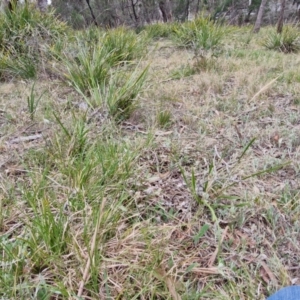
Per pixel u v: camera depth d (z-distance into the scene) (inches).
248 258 42.9
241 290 38.2
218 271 40.1
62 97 97.7
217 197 52.1
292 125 78.3
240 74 114.1
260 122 80.9
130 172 56.8
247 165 61.2
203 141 70.9
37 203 48.5
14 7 137.8
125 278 38.6
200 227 48.5
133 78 90.4
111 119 78.4
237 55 154.8
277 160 62.6
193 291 38.0
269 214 49.0
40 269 39.3
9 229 46.3
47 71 118.7
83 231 42.6
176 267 40.1
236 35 222.2
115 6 389.4
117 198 51.6
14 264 38.9
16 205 49.6
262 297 37.6
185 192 55.6
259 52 158.6
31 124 78.7
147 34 218.2
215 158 65.1
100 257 39.8
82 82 97.6
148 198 53.3
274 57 147.0
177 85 106.5
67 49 121.4
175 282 38.1
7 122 80.1
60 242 40.5
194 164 62.7
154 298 37.3
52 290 35.8
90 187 50.9
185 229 48.0
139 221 48.3
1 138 71.6
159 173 60.6
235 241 45.5
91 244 39.6
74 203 47.7
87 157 56.9
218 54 150.0
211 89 104.9
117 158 58.0
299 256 43.2
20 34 127.3
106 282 37.5
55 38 136.3
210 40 163.5
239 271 40.7
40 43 125.4
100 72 98.7
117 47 139.8
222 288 38.8
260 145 70.1
